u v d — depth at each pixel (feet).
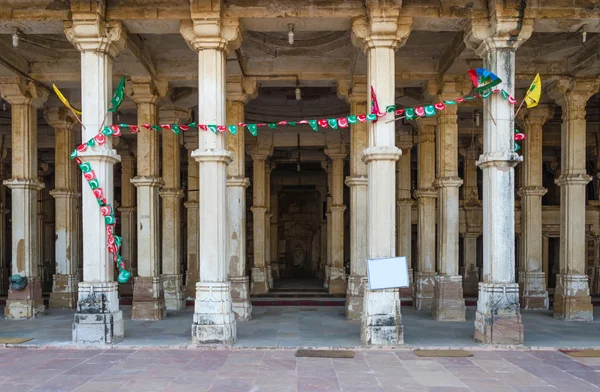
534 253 44.68
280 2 28.84
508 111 28.60
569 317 37.96
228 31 28.81
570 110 39.01
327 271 63.98
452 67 35.65
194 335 28.12
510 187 28.27
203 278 28.37
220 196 28.53
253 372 23.04
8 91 38.04
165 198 43.83
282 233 84.17
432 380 21.85
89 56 28.66
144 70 36.60
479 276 62.80
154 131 38.47
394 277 27.76
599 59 35.29
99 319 28.19
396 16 28.17
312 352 26.73
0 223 60.34
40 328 33.65
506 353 26.66
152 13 28.81
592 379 22.04
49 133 58.54
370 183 28.48
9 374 22.66
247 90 39.27
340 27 30.50
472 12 28.86
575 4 28.27
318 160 65.87
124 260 62.49
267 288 57.52
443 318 37.22
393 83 28.45
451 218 38.01
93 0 28.19
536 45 38.01
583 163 38.88
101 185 28.48
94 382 21.49
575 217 38.83
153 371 23.15
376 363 24.59
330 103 54.80
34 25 29.48
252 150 57.77
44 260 74.54
